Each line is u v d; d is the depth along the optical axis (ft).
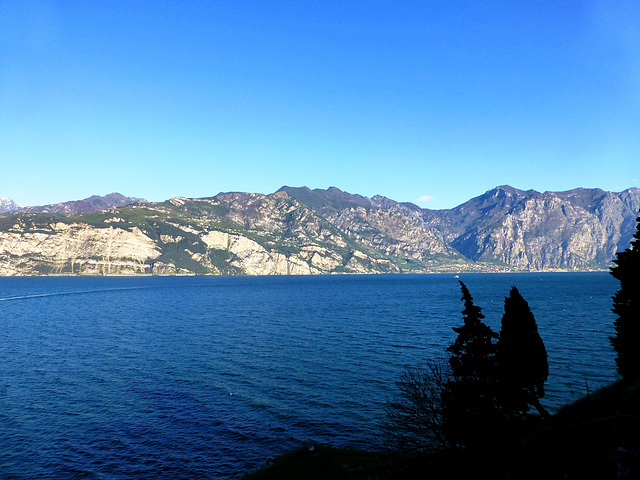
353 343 288.10
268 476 109.91
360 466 109.19
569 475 54.70
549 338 284.61
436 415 118.11
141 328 368.07
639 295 117.70
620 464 50.75
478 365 102.27
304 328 360.48
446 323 377.71
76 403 176.45
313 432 147.33
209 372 219.82
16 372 221.46
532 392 105.70
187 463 128.77
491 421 97.30
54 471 124.67
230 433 148.15
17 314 473.67
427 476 90.99
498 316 410.31
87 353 265.75
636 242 124.98
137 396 184.14
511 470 66.69
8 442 142.00
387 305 558.97
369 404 169.99
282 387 193.98
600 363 215.10
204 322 404.57
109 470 125.08
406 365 223.92
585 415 71.67
